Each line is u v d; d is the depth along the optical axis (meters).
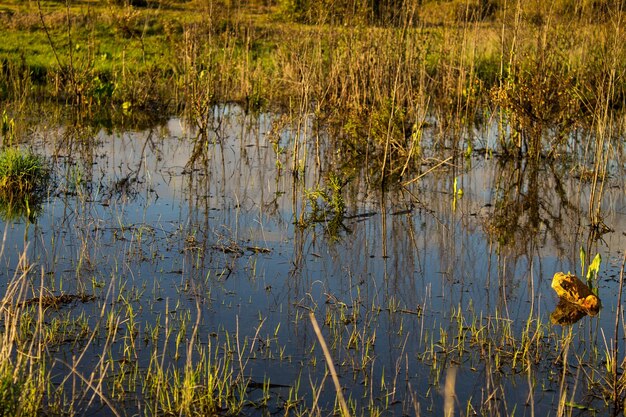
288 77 16.55
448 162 11.77
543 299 6.75
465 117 13.67
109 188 9.98
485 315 6.40
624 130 12.55
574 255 7.93
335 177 9.52
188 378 4.81
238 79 17.11
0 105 15.02
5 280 6.73
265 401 4.92
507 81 12.37
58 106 15.60
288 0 16.16
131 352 5.51
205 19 16.77
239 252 7.75
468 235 8.55
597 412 4.91
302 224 8.73
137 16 18.58
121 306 6.31
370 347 5.75
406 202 9.81
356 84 13.41
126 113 15.52
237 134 13.84
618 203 9.79
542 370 5.45
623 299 6.80
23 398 4.27
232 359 5.48
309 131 13.88
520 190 10.41
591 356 5.65
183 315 6.20
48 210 8.93
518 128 12.02
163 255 7.56
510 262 7.70
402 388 5.17
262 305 6.48
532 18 13.38
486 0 16.16
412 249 8.04
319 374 5.31
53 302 6.26
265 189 10.25
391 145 11.36
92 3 23.55
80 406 4.77
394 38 13.66
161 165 11.41
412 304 6.59
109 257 7.44
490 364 5.51
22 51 18.08
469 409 4.89
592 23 13.51
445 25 15.15
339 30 14.31
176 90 16.05
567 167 11.58
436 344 5.82
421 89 13.04
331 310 6.43
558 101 11.88
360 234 8.52
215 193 9.98
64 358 5.36
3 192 9.42
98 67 17.86
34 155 10.43
